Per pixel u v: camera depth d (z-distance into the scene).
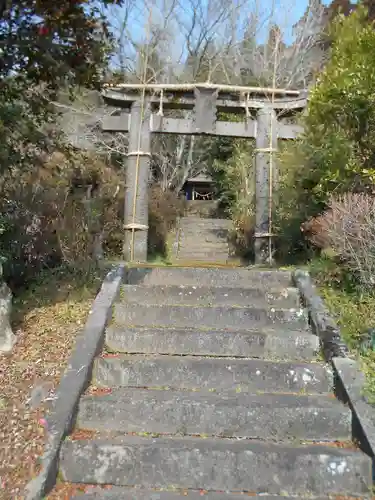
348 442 3.26
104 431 3.35
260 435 3.32
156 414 3.39
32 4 3.65
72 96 4.38
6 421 3.17
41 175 5.91
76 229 6.27
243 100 8.55
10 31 3.78
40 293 5.10
